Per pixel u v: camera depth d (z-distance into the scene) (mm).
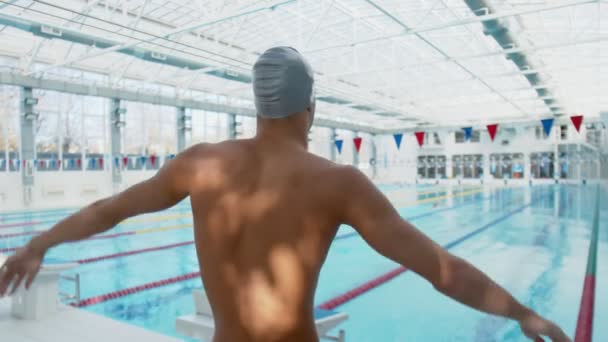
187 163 690
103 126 14156
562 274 5105
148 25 9445
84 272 5375
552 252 6305
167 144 15992
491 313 563
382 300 4312
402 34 7891
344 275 5199
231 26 9562
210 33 9945
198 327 2342
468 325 3635
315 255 603
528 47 8641
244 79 11773
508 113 19219
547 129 9164
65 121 13211
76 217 693
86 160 13570
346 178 596
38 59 11539
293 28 10086
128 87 13477
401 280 4969
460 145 25844
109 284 4840
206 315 2486
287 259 602
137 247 6965
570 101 16297
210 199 655
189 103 14375
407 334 3469
